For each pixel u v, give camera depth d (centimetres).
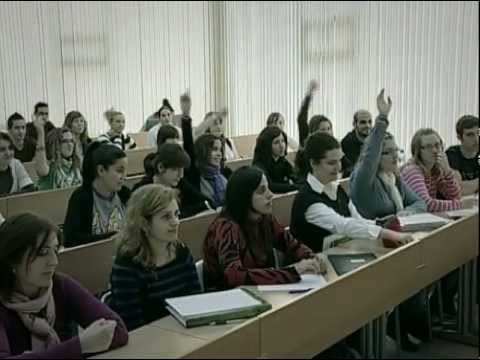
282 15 643
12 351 153
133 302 179
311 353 163
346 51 587
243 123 692
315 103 609
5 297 156
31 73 605
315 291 165
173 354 143
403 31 545
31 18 605
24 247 154
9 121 369
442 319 279
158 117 637
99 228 259
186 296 178
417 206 289
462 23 510
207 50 711
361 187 270
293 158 470
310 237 245
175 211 185
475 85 509
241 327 141
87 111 662
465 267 277
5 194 313
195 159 352
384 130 273
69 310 164
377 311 197
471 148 314
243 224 213
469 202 297
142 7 699
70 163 360
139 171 470
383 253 229
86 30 656
